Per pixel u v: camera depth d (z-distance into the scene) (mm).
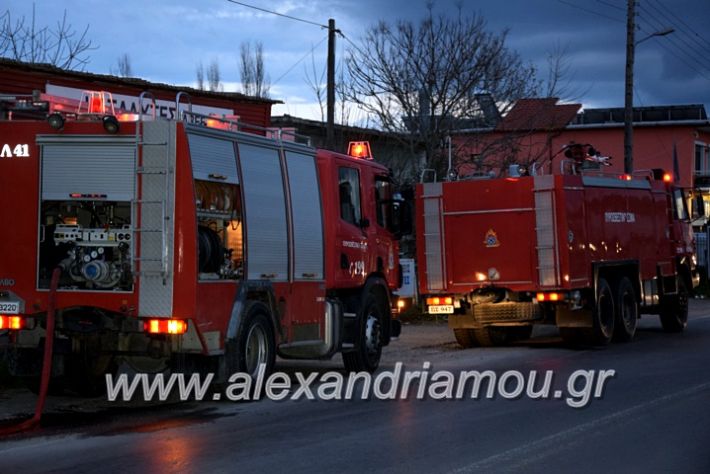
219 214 10820
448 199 17797
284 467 7809
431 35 27297
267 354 11570
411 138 26953
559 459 8125
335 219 13242
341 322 13242
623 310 18906
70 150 10484
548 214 17000
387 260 14742
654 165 48188
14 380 12617
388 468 7770
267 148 11852
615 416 10211
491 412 10500
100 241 10398
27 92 17891
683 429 9484
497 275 17422
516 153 28281
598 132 48156
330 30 24188
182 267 10164
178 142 10234
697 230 39969
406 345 18453
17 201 10641
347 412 10547
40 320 10711
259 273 11484
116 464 7918
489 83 27297
